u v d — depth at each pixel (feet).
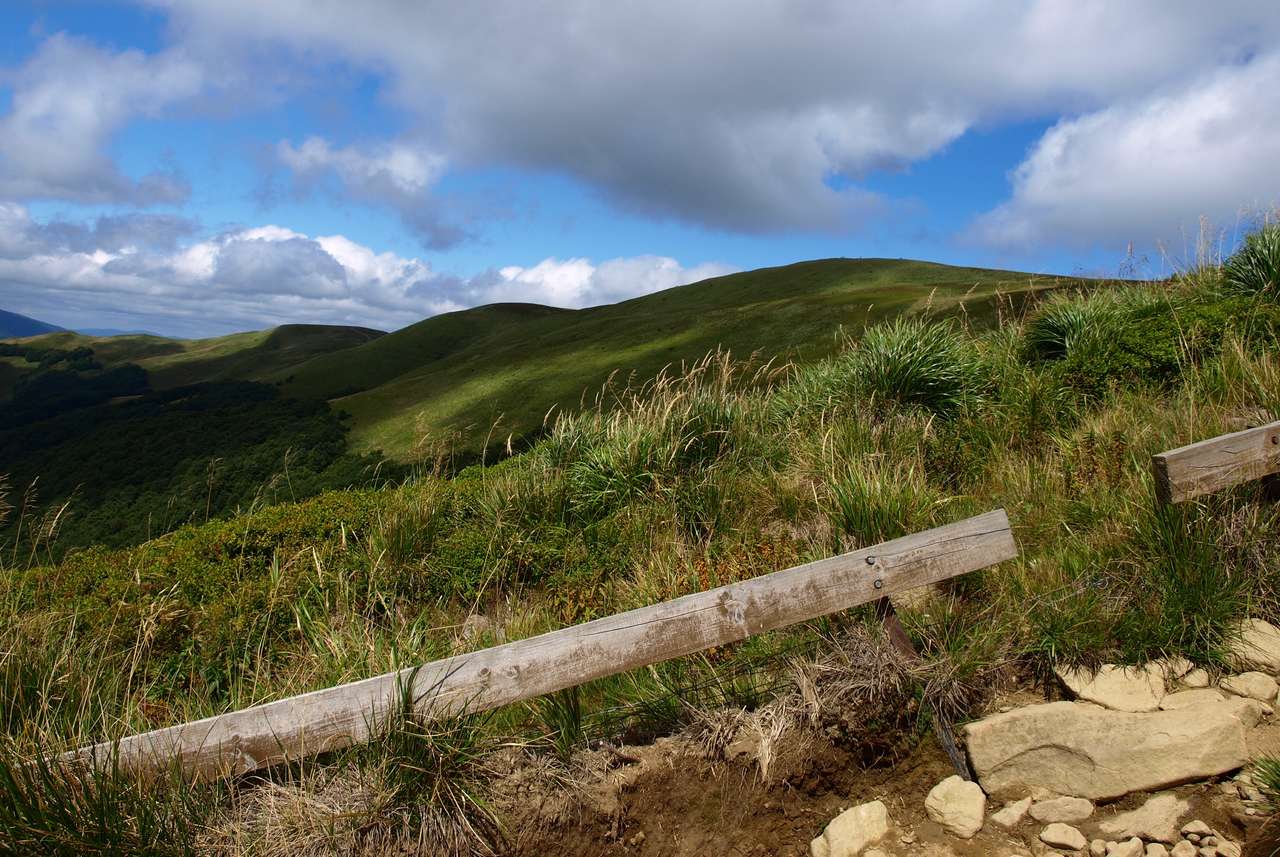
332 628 13.15
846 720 10.17
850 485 14.44
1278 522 11.94
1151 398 19.77
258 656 13.37
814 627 11.35
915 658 10.52
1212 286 25.21
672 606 9.75
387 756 9.23
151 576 18.26
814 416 23.03
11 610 12.85
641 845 9.61
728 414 22.12
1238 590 10.94
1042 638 10.75
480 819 9.33
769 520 18.48
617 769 9.99
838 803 9.84
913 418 21.50
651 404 22.03
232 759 9.07
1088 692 10.02
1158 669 10.26
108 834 8.20
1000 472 17.62
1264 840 7.93
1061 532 13.78
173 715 12.14
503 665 9.47
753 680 10.96
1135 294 26.84
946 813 9.17
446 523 19.95
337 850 8.89
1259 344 19.92
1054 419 20.27
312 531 20.15
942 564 10.57
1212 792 8.74
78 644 13.21
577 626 9.58
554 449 23.35
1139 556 11.66
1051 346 25.58
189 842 8.73
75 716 10.72
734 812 9.75
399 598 17.31
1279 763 8.53
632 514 18.90
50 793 8.23
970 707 10.39
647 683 11.43
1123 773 9.04
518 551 18.19
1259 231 24.80
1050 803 8.96
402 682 9.34
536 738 10.09
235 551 19.85
